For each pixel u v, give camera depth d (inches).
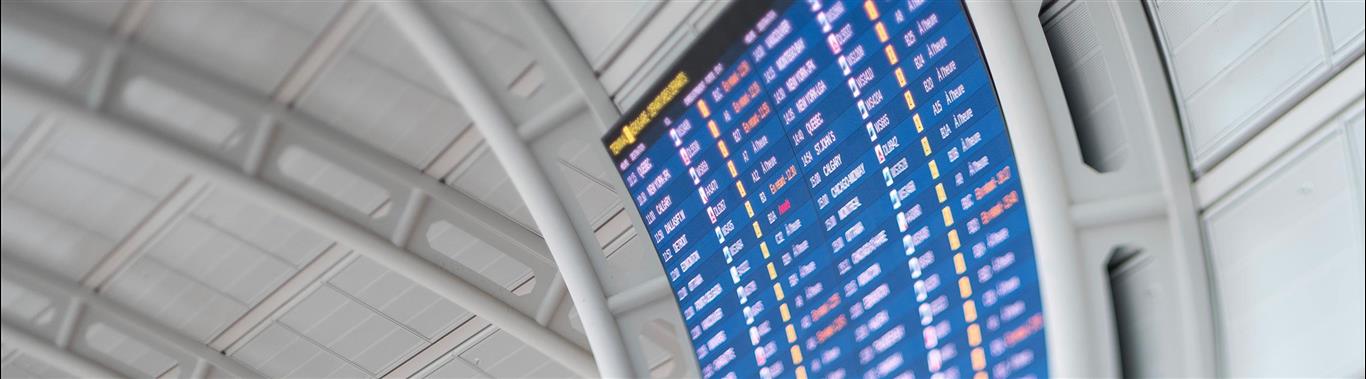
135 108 629.9
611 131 461.7
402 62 568.4
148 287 785.6
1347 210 307.1
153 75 604.1
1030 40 344.8
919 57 356.5
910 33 355.3
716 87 413.1
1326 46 302.8
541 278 642.8
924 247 380.2
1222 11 323.0
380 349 773.9
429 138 612.7
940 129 362.0
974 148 354.9
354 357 788.6
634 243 595.2
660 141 444.8
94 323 816.9
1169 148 338.0
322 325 770.8
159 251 748.0
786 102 396.8
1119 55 342.6
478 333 722.8
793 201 411.5
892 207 384.8
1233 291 341.1
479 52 525.0
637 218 479.5
